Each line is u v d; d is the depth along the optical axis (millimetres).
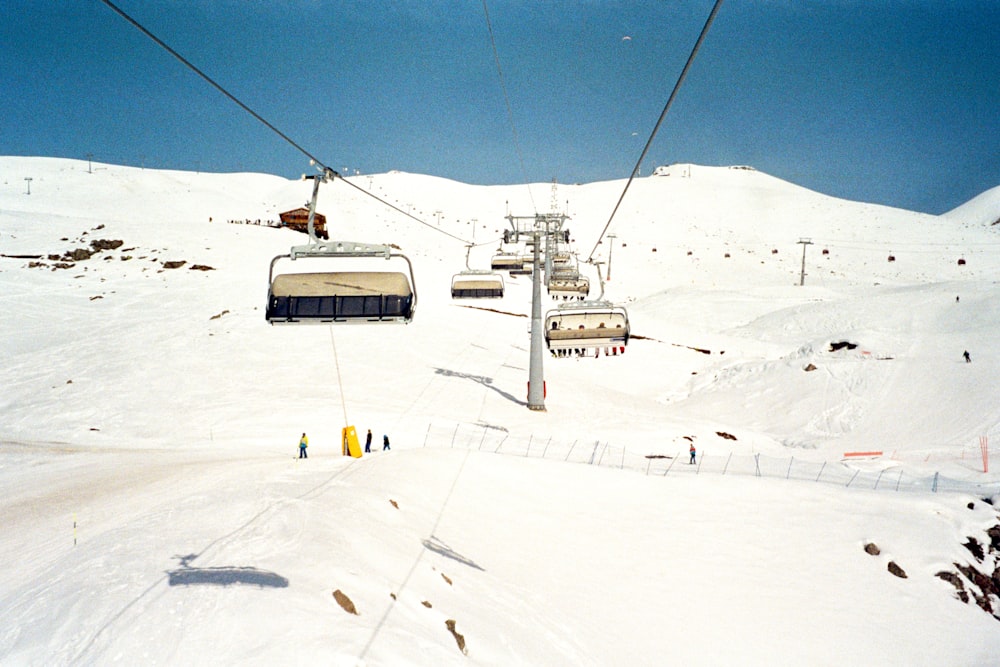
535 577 20578
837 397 54344
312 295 14727
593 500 28000
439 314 75188
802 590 23719
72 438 38531
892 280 140125
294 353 56625
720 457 39219
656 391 63031
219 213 155500
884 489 33594
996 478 35906
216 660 10797
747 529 27359
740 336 88812
